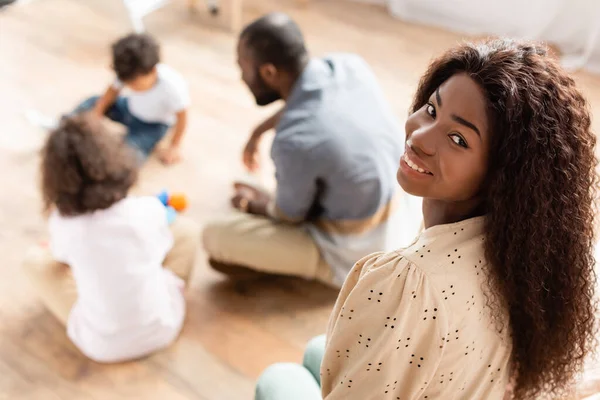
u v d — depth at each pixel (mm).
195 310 1510
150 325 1354
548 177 564
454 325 632
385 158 1352
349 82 1366
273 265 1467
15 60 2316
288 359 1418
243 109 2127
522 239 594
